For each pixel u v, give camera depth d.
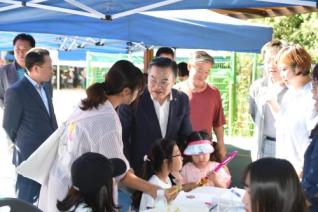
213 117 3.88
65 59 11.30
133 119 2.88
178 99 2.96
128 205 2.79
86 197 1.76
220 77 11.25
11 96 3.19
